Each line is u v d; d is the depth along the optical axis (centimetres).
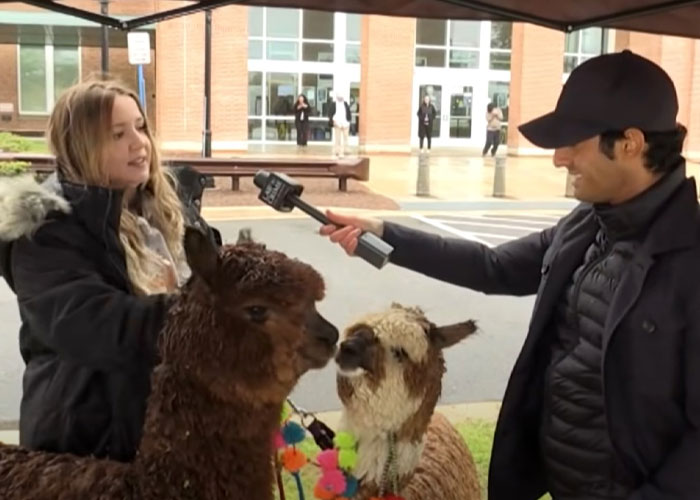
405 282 967
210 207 1453
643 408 220
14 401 589
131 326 200
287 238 1197
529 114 2894
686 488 213
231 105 2566
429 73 3183
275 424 196
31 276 210
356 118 3078
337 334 191
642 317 217
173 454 192
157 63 2494
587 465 236
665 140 221
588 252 245
